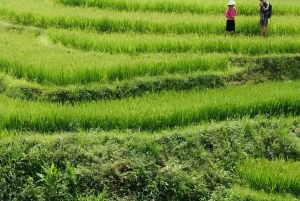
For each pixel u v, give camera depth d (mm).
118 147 10789
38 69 13539
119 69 13750
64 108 11680
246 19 17938
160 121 11641
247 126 11734
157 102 12297
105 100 13000
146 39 16000
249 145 11438
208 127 11531
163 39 16062
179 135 11234
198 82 14148
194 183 10328
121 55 15289
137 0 19953
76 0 20219
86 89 13141
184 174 10391
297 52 16266
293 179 10305
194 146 11109
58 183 9984
